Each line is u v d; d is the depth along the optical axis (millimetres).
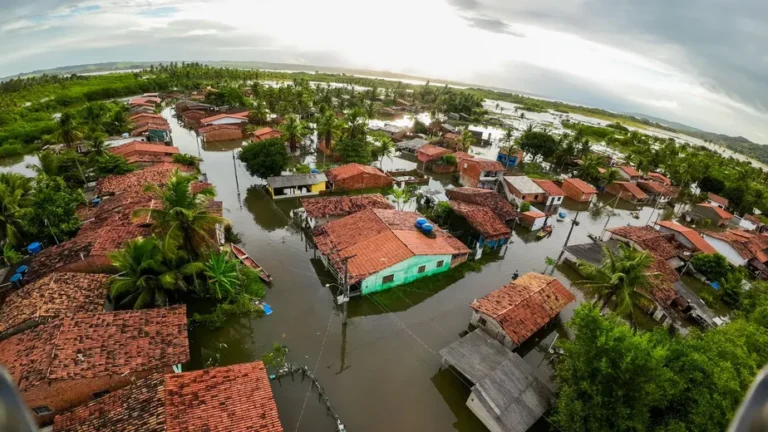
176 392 22484
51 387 22672
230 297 35375
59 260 34844
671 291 41344
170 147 72062
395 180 70000
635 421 21391
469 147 105688
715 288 47594
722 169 105312
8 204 38031
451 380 30453
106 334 25797
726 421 20875
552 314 35062
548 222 63219
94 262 35562
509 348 32625
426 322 36438
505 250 50875
